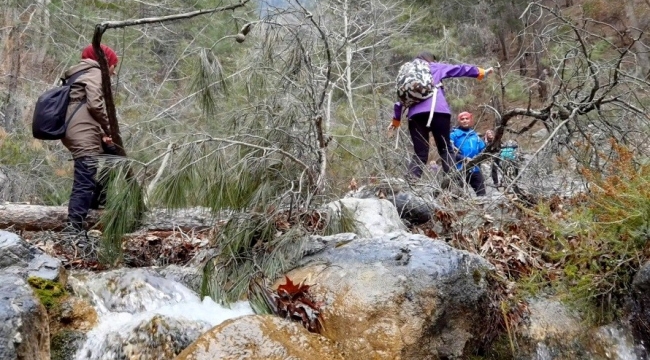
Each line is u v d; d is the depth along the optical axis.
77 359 3.14
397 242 3.56
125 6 9.55
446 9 12.16
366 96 7.09
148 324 3.14
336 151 5.40
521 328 3.57
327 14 6.88
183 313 3.48
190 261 4.32
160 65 9.67
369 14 7.88
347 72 6.52
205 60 4.38
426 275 3.26
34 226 4.80
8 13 9.60
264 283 3.59
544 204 4.37
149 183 4.12
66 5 9.88
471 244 4.21
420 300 3.17
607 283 3.82
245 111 4.43
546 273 3.97
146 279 3.70
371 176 5.38
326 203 4.37
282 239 3.78
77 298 3.36
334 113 6.71
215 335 2.93
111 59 4.87
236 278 3.77
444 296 3.22
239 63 5.23
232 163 4.07
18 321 2.70
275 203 3.99
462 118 6.20
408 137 6.45
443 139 5.54
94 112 4.52
